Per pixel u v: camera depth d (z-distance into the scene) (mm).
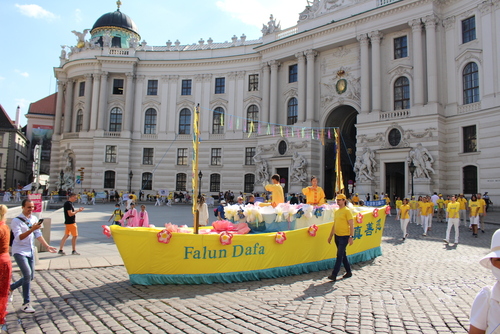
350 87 40750
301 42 43938
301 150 42562
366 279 10164
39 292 8867
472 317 3371
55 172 55719
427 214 19438
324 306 7824
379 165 36469
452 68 34656
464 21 34344
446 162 34219
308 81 43031
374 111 37531
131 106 52281
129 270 9234
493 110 31016
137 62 52469
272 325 6754
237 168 49438
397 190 38688
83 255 13375
